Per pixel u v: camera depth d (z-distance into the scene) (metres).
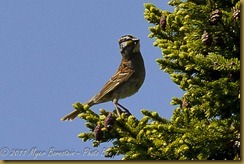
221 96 12.09
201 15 12.70
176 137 11.87
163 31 14.27
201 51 12.80
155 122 12.55
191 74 13.09
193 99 12.56
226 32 12.43
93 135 13.16
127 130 12.48
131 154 12.28
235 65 11.96
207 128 11.62
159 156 12.04
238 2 12.22
